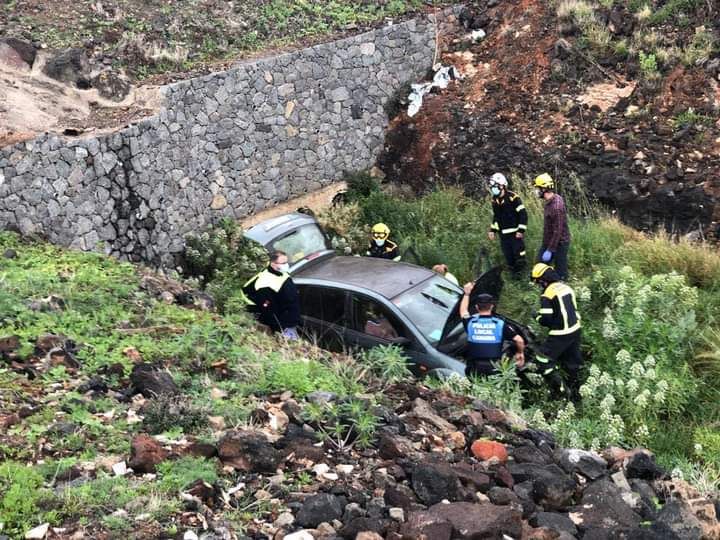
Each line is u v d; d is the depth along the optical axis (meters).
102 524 3.99
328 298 8.92
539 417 7.06
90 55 12.84
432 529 4.09
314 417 5.50
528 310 10.33
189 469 4.57
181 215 12.20
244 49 14.25
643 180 12.71
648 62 13.91
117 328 7.06
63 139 10.53
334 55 14.40
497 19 16.05
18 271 8.20
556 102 14.38
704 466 7.06
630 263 10.81
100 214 10.99
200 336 6.98
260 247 10.96
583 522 4.83
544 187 10.70
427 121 15.19
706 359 8.84
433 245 12.30
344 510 4.44
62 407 5.32
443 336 8.31
